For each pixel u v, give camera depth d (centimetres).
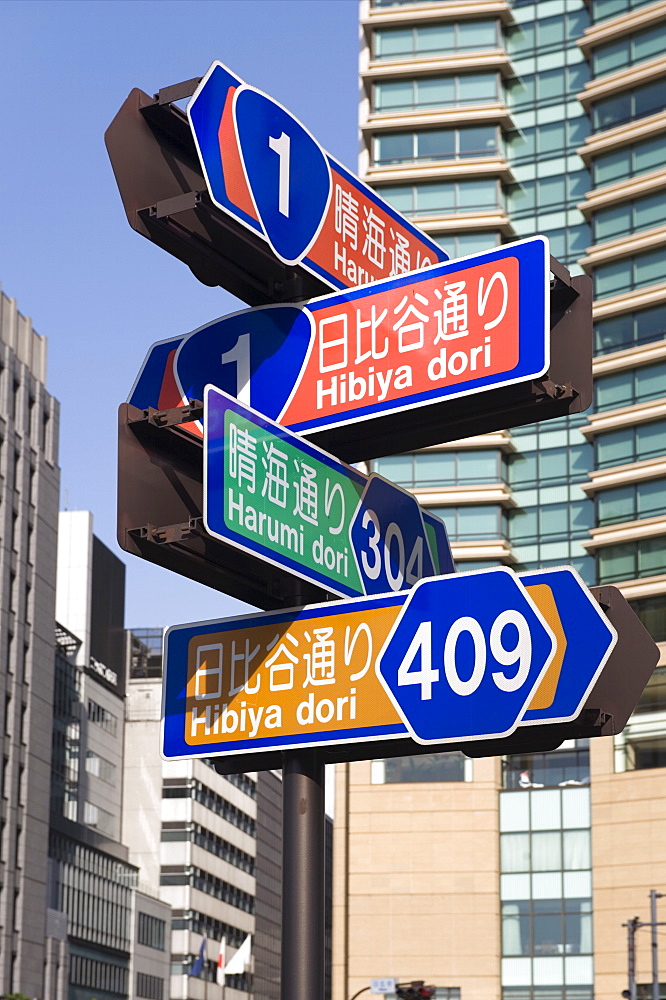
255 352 682
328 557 635
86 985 10706
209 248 660
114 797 13088
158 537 593
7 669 9794
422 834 6309
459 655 576
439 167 6944
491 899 6159
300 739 605
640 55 6775
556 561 6494
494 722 558
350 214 727
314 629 620
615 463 6394
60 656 11606
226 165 642
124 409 612
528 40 7181
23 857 9669
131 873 12362
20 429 10362
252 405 674
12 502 10106
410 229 775
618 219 6662
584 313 636
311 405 661
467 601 581
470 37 7112
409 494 708
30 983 9575
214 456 586
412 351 645
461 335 632
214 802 14462
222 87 648
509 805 6278
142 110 643
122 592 14050
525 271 624
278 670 622
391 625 599
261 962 15888
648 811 5941
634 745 6062
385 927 6219
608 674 556
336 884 6328
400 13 7138
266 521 603
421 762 6412
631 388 6438
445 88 7081
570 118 7012
